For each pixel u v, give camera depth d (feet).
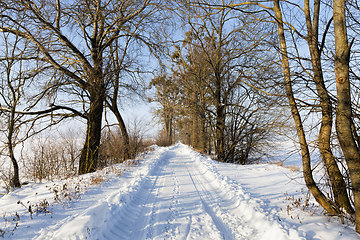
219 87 47.65
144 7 35.04
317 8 12.97
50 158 34.53
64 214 13.83
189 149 69.77
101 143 36.42
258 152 48.85
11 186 23.13
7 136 24.32
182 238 11.33
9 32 26.14
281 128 14.29
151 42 37.17
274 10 14.66
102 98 32.96
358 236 9.86
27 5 24.35
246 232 11.96
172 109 98.22
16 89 25.41
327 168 12.37
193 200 17.57
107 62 32.12
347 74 9.94
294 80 12.66
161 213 14.76
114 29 35.73
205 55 51.13
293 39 14.01
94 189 19.67
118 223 12.85
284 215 13.24
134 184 21.48
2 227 11.30
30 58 27.63
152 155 50.88
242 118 44.45
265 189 20.33
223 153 48.26
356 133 10.67
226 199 17.83
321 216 12.85
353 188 10.11
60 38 29.14
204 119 54.65
